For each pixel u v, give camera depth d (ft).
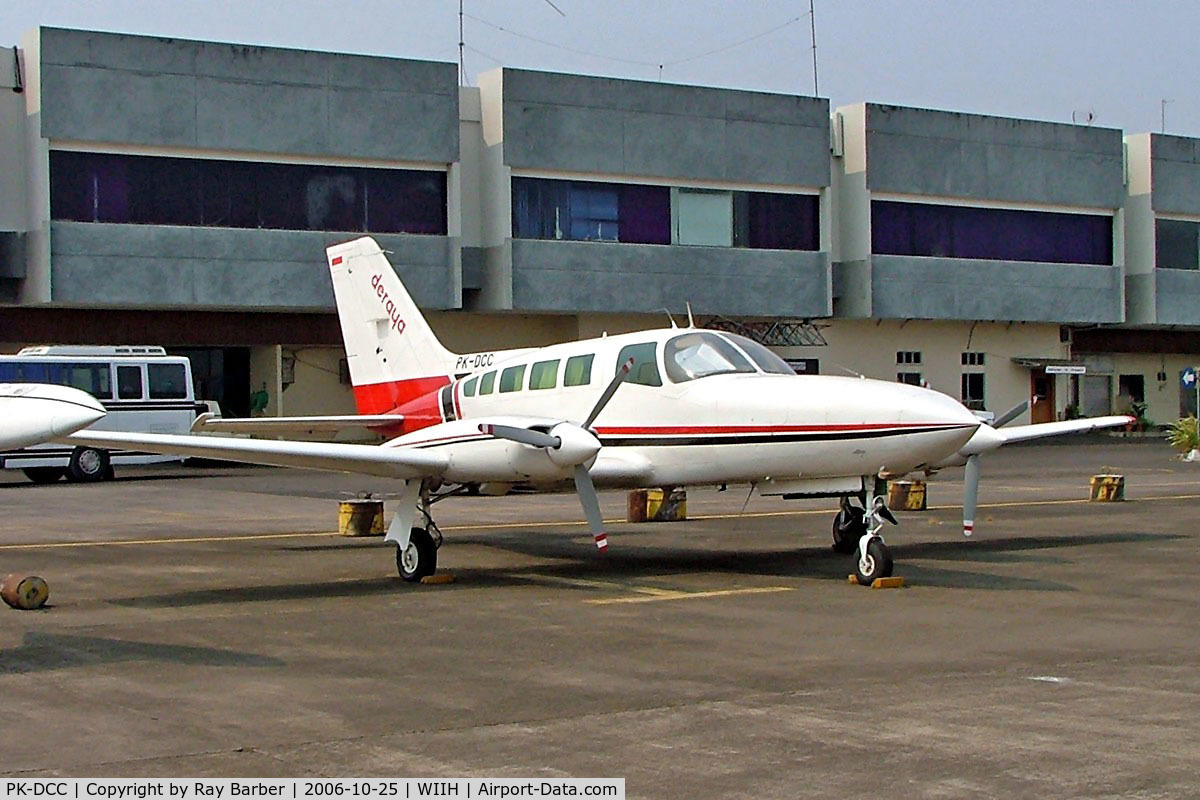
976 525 65.51
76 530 65.05
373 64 120.47
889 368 151.43
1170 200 160.76
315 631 36.22
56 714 26.43
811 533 63.21
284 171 118.21
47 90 108.47
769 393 45.29
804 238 141.69
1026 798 20.65
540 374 52.19
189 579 47.16
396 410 61.52
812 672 30.35
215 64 114.62
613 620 37.93
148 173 113.09
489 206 127.54
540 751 23.62
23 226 110.63
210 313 121.39
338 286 65.16
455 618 38.42
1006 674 29.99
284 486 97.60
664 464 47.73
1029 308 152.25
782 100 138.92
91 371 105.91
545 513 74.23
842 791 21.08
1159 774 21.83
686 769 22.40
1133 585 44.50
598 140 129.80
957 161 147.84
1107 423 58.90
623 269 131.13
